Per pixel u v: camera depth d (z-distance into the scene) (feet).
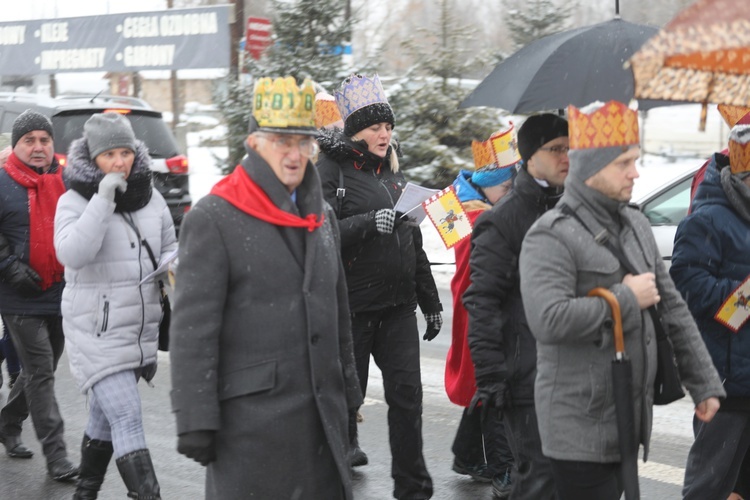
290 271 10.59
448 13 61.52
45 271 17.75
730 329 12.95
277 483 10.52
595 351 10.64
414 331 15.96
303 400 10.57
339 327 11.52
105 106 38.86
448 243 15.69
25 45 62.34
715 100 9.27
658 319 10.97
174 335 10.34
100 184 14.42
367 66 54.03
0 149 39.11
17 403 19.30
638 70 8.14
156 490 14.58
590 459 10.69
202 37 56.80
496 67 14.37
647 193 26.09
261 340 10.47
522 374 12.59
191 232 10.43
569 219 10.84
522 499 12.78
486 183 16.38
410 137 53.16
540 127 12.82
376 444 20.20
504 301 12.92
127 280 14.87
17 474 18.45
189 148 86.94
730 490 13.53
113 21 59.00
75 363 14.96
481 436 17.52
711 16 7.60
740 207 13.25
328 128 17.11
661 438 19.89
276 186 10.59
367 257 15.44
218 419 10.28
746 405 13.24
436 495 17.17
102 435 15.42
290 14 52.70
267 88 10.52
